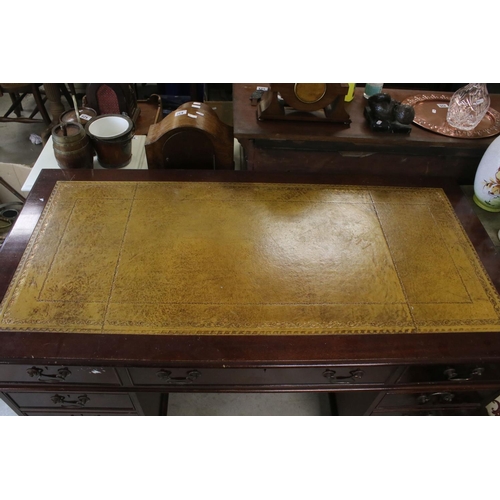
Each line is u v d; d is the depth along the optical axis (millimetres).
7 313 949
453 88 2039
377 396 1131
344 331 955
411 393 1114
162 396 1507
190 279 1033
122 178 1298
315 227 1182
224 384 1047
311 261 1092
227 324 953
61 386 1048
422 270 1086
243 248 1113
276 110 1251
